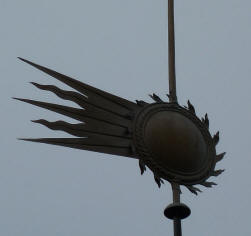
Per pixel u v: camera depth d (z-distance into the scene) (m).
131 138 41.84
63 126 40.56
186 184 42.56
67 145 40.34
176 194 42.28
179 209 42.06
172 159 42.50
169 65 46.75
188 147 43.09
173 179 42.31
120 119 41.97
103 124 41.53
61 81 41.53
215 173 43.59
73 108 41.03
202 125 44.09
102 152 41.00
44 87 41.06
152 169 42.00
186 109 44.12
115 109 42.03
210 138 44.09
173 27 47.94
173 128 43.12
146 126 42.50
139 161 41.78
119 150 41.50
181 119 43.66
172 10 48.38
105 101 42.00
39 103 40.41
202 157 43.50
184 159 42.78
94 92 41.84
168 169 42.34
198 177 42.94
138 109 42.75
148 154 42.06
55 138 40.03
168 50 47.31
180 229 41.97
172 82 46.06
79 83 41.72
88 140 40.78
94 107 41.62
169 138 42.75
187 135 43.31
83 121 41.00
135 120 42.31
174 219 42.19
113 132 41.62
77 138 40.62
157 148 42.38
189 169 42.84
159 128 42.81
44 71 41.31
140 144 42.00
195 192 42.59
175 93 45.22
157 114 43.25
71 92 41.44
